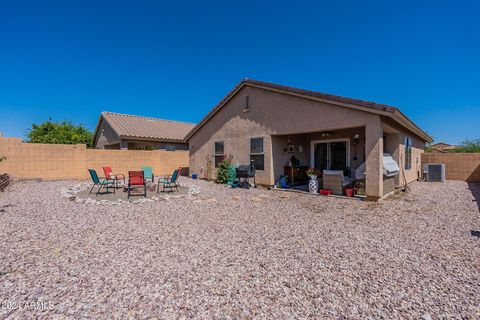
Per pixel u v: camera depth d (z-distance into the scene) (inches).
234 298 105.9
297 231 200.1
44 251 156.1
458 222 224.2
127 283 117.7
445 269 133.0
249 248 163.2
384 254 153.4
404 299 105.2
